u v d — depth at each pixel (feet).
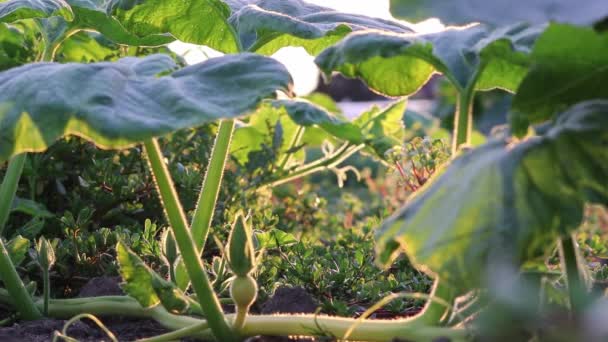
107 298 7.91
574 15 4.14
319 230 13.70
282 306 7.55
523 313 4.83
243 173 12.73
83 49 11.98
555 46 4.95
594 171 4.53
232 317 7.06
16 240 8.32
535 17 4.23
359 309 8.30
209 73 6.02
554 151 4.60
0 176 10.70
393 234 4.90
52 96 5.53
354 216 15.21
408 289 8.83
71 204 10.32
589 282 6.03
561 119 4.88
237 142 12.87
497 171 4.57
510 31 6.08
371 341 6.04
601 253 10.34
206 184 8.07
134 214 10.96
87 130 5.37
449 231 4.47
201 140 11.68
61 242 9.52
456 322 5.95
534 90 5.23
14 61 10.89
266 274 8.52
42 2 8.50
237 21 8.46
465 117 6.44
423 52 6.29
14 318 8.03
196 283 6.36
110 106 5.50
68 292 9.30
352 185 21.84
